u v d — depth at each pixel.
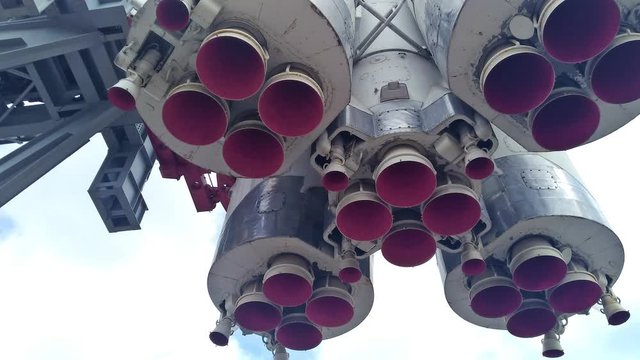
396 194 8.05
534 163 10.58
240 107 8.34
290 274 9.89
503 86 7.93
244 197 11.03
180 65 7.93
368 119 8.72
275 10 7.49
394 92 9.20
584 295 10.31
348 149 8.45
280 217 10.09
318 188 10.61
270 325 10.52
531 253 9.77
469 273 9.37
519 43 7.82
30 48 9.60
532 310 10.81
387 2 11.98
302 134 7.59
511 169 10.49
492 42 7.94
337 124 8.45
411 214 9.14
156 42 7.98
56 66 11.45
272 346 11.48
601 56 7.87
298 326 10.88
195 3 7.34
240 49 7.56
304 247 9.91
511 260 10.04
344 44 7.94
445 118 8.34
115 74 11.04
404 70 9.88
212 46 7.19
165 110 7.55
